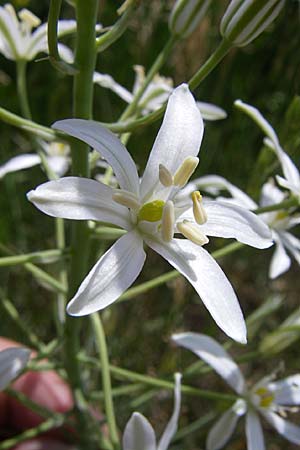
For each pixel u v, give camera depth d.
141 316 0.17
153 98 0.11
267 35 0.17
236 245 0.10
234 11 0.08
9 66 0.18
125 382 0.16
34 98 0.18
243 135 0.18
